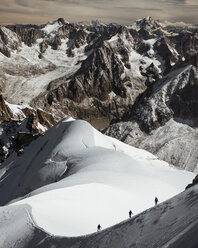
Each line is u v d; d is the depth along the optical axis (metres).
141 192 80.44
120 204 67.44
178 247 27.52
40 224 48.88
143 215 37.94
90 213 58.97
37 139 155.75
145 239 33.28
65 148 126.50
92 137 132.38
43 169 120.81
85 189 68.62
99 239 38.62
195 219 30.20
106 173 94.62
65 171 112.56
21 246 45.75
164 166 129.25
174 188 90.56
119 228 38.38
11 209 54.84
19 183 129.75
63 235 45.81
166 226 33.03
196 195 35.06
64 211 56.25
